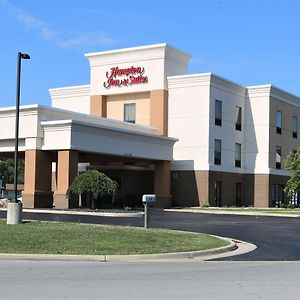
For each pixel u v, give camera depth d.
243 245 18.03
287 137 52.34
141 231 19.14
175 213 35.56
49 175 35.94
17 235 16.81
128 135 39.31
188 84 45.38
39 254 13.97
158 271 11.99
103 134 36.97
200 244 16.58
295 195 52.50
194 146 44.97
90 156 40.16
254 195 48.81
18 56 21.67
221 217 32.16
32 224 20.39
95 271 11.85
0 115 36.72
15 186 21.16
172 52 47.00
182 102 45.62
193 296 8.95
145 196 21.09
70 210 31.94
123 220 26.72
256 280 10.76
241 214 36.06
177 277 11.06
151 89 46.56
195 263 13.81
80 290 9.39
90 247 15.19
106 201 41.34
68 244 15.52
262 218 32.09
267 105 48.88
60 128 34.62
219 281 10.57
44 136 35.34
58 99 52.00
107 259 14.02
